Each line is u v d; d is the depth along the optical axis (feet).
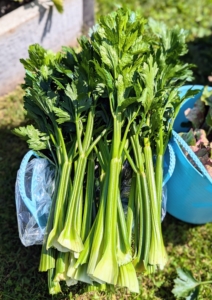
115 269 1.65
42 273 2.09
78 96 1.77
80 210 1.75
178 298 2.07
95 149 1.83
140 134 1.86
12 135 2.48
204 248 2.24
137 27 1.95
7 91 2.65
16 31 2.44
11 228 2.19
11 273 2.07
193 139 2.03
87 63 1.82
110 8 3.05
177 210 2.21
